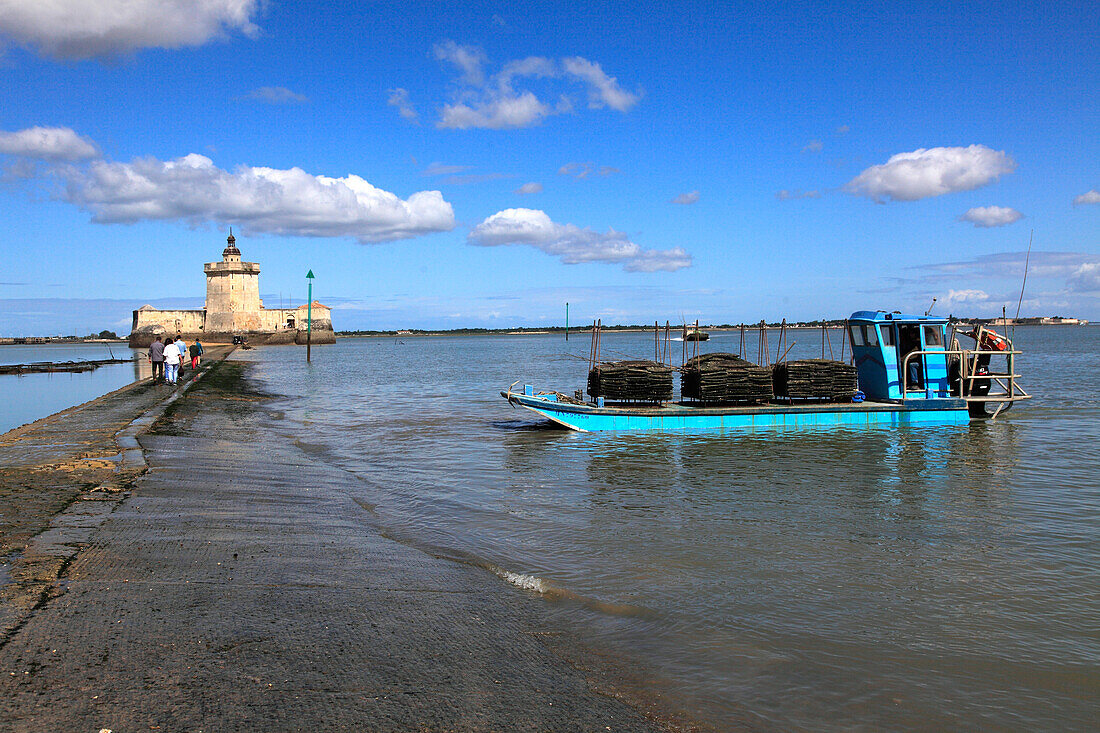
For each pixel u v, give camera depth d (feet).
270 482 40.11
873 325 67.51
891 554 28.91
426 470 47.78
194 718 13.93
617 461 50.88
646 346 394.32
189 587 20.99
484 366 210.38
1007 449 54.80
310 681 15.98
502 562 27.32
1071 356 206.28
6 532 25.05
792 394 65.77
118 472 37.29
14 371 198.18
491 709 15.67
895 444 57.26
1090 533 32.12
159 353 105.70
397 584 23.63
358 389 123.54
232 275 383.04
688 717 16.19
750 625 21.61
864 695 17.57
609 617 21.99
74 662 15.71
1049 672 19.01
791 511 36.11
